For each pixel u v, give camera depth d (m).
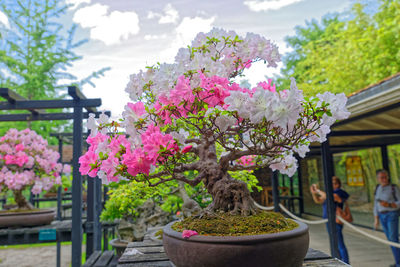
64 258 6.04
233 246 1.13
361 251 4.96
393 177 7.79
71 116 4.89
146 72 1.67
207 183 1.62
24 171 4.93
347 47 11.19
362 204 8.77
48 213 4.48
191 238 1.20
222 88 1.33
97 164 1.41
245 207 1.47
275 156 1.66
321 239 6.19
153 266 1.65
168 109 1.35
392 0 9.73
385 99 3.11
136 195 2.88
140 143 1.38
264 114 1.12
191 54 1.54
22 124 10.20
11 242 4.07
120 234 3.99
